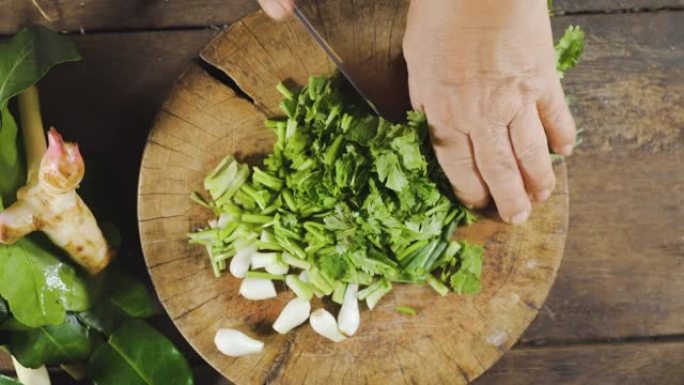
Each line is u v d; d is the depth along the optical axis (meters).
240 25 0.64
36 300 0.63
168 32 0.70
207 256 0.63
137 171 0.69
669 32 0.71
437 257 0.62
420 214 0.60
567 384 0.69
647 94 0.71
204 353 0.63
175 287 0.63
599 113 0.71
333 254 0.62
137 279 0.66
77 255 0.63
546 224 0.64
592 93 0.71
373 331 0.63
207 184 0.63
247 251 0.63
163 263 0.63
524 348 0.69
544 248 0.64
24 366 0.64
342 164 0.59
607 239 0.70
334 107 0.61
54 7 0.69
